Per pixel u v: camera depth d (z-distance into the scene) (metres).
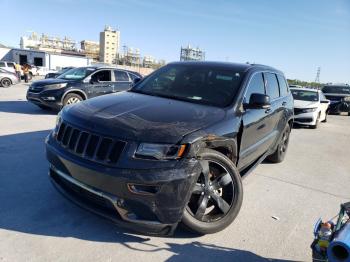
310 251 3.62
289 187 5.57
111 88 11.82
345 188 5.84
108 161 3.17
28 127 8.37
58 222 3.66
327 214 4.62
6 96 15.89
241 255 3.42
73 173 3.37
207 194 3.58
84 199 3.44
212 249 3.46
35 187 4.50
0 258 2.99
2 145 6.44
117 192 3.11
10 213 3.77
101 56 122.81
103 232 3.55
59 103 10.77
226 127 3.83
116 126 3.30
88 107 3.84
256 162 5.38
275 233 3.93
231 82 4.64
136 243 3.42
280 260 3.42
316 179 6.19
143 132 3.22
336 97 21.19
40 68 40.31
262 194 5.12
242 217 4.25
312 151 8.76
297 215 4.49
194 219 3.52
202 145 3.42
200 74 4.88
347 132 13.28
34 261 3.00
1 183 4.55
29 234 3.40
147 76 5.32
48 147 3.75
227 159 3.73
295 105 13.01
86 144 3.33
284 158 7.44
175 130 3.32
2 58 52.50
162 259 3.21
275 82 6.05
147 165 3.09
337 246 2.38
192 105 4.13
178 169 3.15
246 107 4.41
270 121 5.48
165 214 3.17
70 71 12.27
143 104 3.98
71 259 3.08
